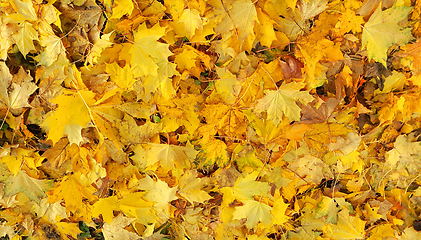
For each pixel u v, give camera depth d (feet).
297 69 5.37
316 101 5.45
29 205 5.54
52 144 5.27
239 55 5.29
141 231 5.74
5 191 5.39
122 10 5.07
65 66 5.18
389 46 5.42
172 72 5.22
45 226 5.61
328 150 5.63
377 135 5.80
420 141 5.85
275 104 5.34
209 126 5.41
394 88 5.68
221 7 5.13
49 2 5.04
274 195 5.65
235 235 5.82
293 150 5.56
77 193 5.46
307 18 5.30
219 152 5.50
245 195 5.62
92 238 5.77
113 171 5.44
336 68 5.52
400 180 6.02
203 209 5.75
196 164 5.55
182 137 5.46
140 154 5.42
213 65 5.37
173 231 5.81
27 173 5.37
